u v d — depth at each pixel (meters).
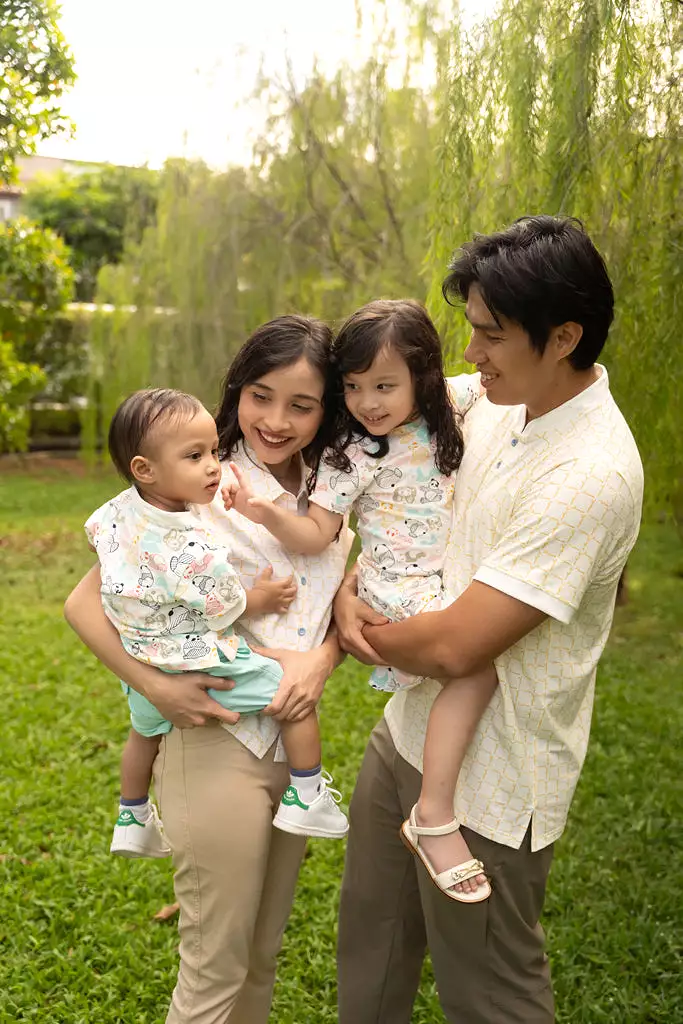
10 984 3.16
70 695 5.87
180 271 10.31
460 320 3.88
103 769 4.87
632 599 8.43
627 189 4.16
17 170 6.80
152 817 2.50
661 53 3.97
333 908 3.64
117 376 12.91
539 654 2.04
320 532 2.22
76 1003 3.09
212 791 2.14
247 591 2.18
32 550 10.00
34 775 4.71
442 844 2.06
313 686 2.17
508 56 4.06
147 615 2.08
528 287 1.81
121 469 2.12
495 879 2.11
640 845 4.18
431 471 2.26
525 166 4.04
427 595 2.22
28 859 3.97
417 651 2.04
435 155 4.32
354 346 2.12
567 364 1.96
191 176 10.17
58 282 12.84
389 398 2.15
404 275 8.42
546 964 2.28
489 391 2.00
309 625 2.26
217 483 2.10
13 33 6.04
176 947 3.39
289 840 2.31
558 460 1.96
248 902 2.16
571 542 1.90
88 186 19.09
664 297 4.14
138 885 3.74
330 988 3.22
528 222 1.90
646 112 3.99
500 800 2.07
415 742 2.27
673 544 10.28
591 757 5.12
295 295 9.72
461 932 2.14
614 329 4.32
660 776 4.90
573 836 4.29
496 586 1.93
